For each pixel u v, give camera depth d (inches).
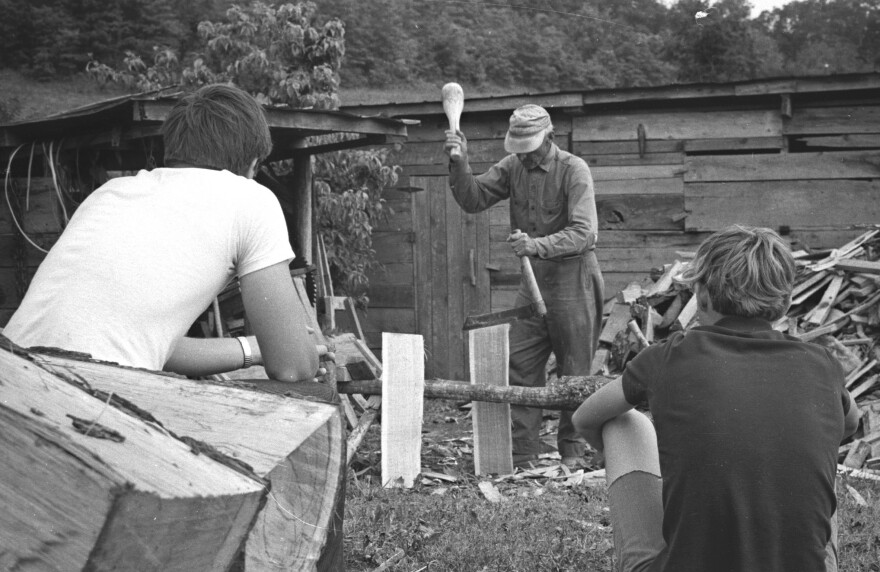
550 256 205.3
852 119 379.9
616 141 399.9
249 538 60.0
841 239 378.0
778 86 371.2
